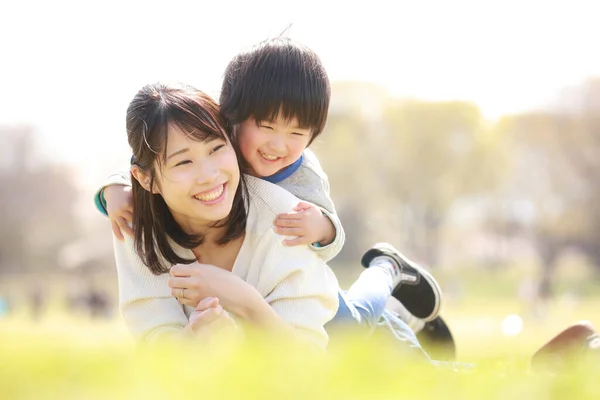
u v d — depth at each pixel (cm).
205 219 306
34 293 3891
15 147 7194
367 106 6506
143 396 143
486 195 6675
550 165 5981
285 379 157
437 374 180
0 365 169
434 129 6309
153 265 322
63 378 158
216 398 143
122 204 335
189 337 282
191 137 298
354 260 6619
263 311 293
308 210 325
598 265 6141
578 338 329
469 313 3688
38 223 7219
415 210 6606
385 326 379
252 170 359
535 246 6431
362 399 150
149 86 311
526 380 181
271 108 344
